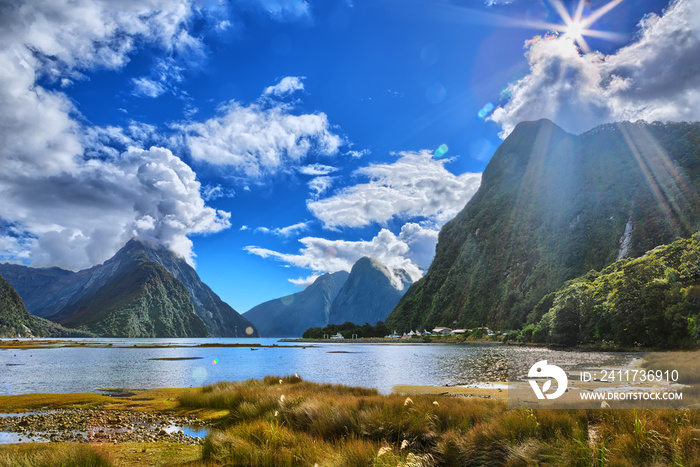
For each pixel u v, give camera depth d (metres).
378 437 12.71
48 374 49.12
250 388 24.27
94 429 18.64
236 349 138.00
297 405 17.23
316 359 78.38
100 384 38.81
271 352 114.38
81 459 10.23
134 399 27.78
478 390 28.39
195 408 23.33
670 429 9.38
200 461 11.95
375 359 75.62
